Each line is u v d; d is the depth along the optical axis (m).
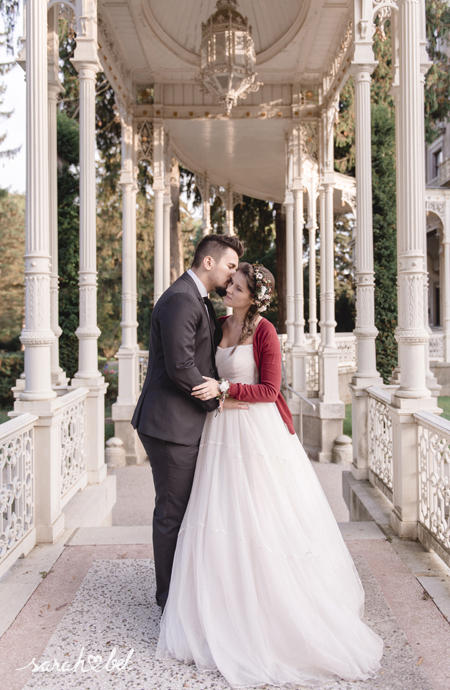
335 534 2.39
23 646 2.24
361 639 2.12
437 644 2.23
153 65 7.63
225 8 5.73
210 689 1.96
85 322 4.48
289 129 8.73
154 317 2.42
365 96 4.76
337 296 19.17
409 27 3.39
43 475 3.27
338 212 17.77
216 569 2.10
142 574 2.89
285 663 2.03
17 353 15.04
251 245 18.39
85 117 4.61
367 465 4.55
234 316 2.55
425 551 3.15
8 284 18.42
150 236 15.55
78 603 2.58
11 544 2.91
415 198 3.35
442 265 15.73
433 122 18.38
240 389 2.29
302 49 7.23
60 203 11.00
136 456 7.46
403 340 3.35
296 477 2.32
